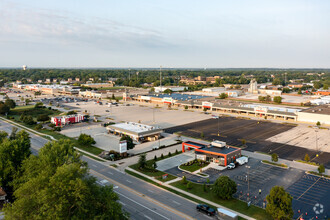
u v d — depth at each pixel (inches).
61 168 1993.1
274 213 2156.7
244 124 6038.4
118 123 6038.4
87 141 4394.7
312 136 4909.0
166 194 2701.8
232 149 3750.0
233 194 2696.9
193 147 4001.0
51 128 5777.6
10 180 2699.3
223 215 2194.9
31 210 1872.5
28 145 3048.7
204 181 3021.7
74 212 1868.8
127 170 3366.1
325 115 5885.8
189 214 2316.7
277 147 4279.0
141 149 4271.7
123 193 2719.0
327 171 3270.2
